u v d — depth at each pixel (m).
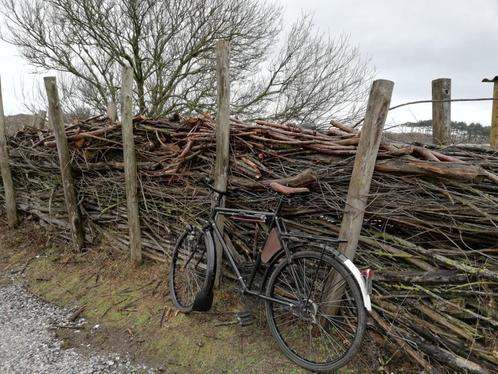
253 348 2.37
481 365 1.89
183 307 2.75
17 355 2.42
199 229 2.85
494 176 1.89
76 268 3.64
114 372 2.26
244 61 9.30
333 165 2.31
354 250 2.19
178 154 3.10
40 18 8.88
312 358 2.25
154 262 3.44
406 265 2.15
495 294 1.85
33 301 3.18
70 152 3.78
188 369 2.26
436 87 2.60
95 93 9.93
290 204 2.50
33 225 4.68
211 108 8.94
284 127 2.75
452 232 2.02
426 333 2.06
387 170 2.10
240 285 2.61
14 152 4.58
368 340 2.25
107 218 3.76
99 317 2.86
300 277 2.26
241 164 2.74
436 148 2.30
